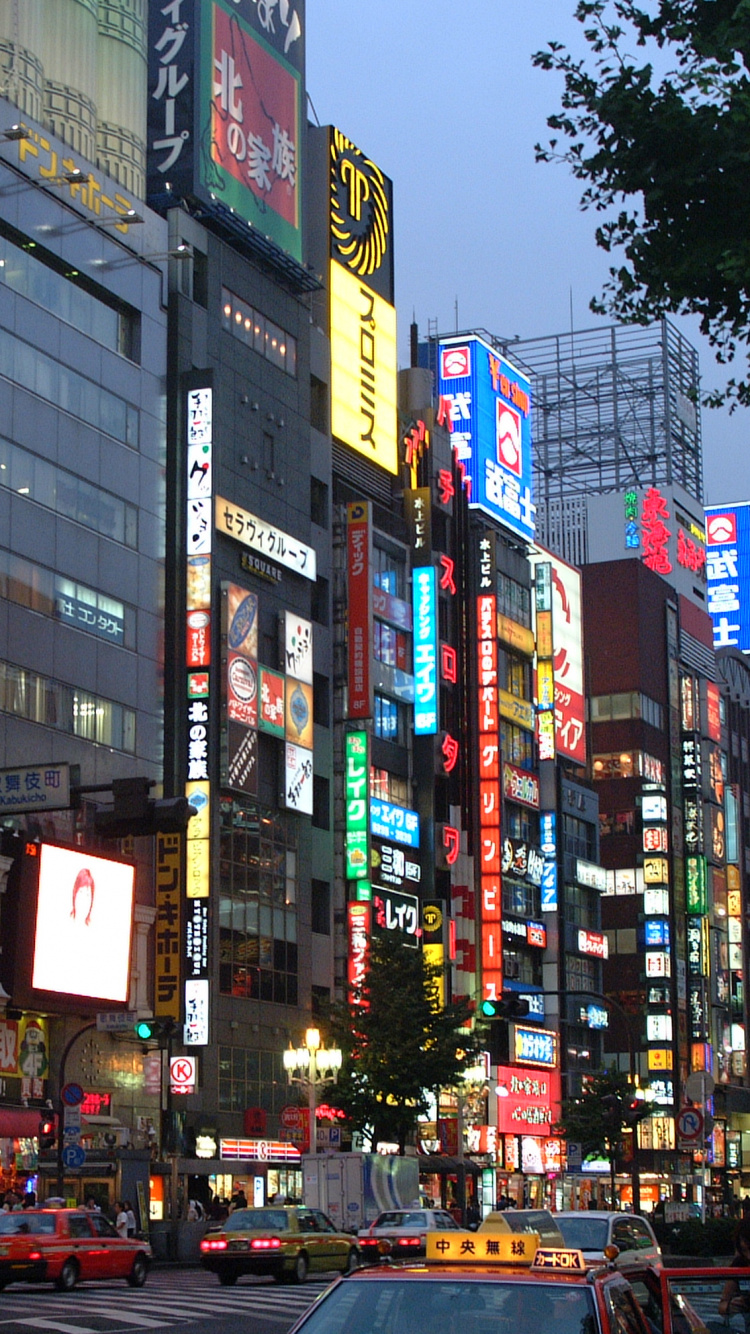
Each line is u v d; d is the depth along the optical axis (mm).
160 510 75062
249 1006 75188
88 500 69562
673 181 17828
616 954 127625
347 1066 70000
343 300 94375
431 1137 87938
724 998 136375
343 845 85562
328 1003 74000
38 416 66812
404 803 91750
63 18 71938
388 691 90688
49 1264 38625
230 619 75562
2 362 64938
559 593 120375
